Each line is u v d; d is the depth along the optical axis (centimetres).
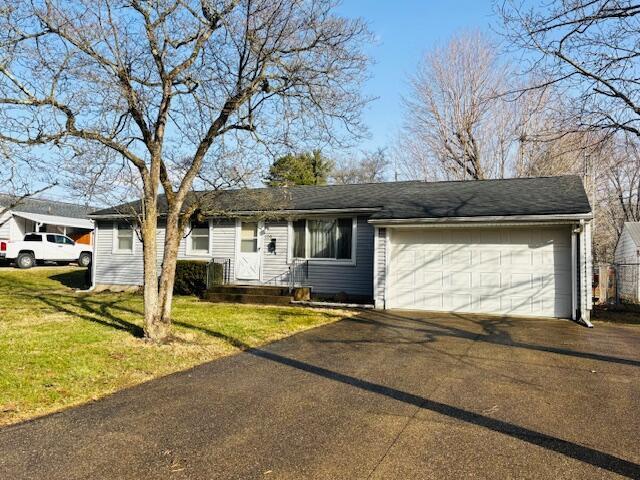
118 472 354
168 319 820
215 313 1194
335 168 4084
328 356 749
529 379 623
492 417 479
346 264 1545
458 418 475
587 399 540
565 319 1169
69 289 1844
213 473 354
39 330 889
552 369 677
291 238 1625
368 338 905
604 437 430
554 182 1479
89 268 2016
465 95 2923
